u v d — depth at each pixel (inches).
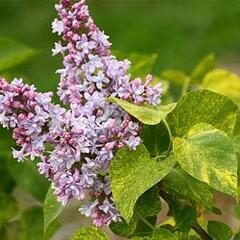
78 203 64.1
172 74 53.2
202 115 35.6
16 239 48.2
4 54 52.2
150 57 46.4
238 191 35.7
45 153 36.5
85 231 35.4
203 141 33.7
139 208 35.5
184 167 33.3
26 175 47.5
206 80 51.7
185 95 35.5
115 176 33.7
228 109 35.5
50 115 34.0
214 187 32.9
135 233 37.1
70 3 35.4
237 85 51.4
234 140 36.3
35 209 47.3
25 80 53.2
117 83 34.9
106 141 34.0
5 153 47.9
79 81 35.4
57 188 34.3
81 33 35.5
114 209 34.5
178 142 33.9
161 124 35.8
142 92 35.0
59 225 46.0
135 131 34.3
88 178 34.0
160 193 36.3
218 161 33.3
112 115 34.8
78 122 33.6
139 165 33.9
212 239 37.3
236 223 53.2
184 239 36.5
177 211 36.5
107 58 35.3
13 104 33.9
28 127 34.0
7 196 48.8
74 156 33.8
